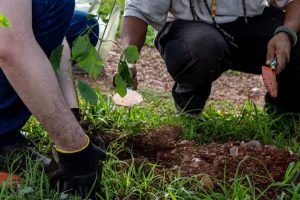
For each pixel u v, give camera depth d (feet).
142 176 6.81
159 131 7.86
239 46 8.57
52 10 6.29
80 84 5.88
